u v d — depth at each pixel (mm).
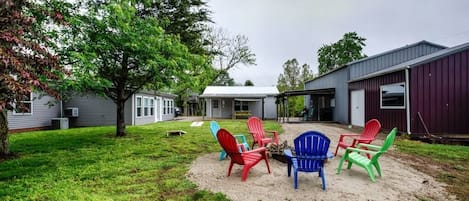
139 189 3770
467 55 9102
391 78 10094
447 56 9047
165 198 3418
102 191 3678
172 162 5426
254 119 7289
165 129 12312
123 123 9852
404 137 8836
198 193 3559
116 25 7102
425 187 3801
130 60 8586
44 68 3963
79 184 3988
